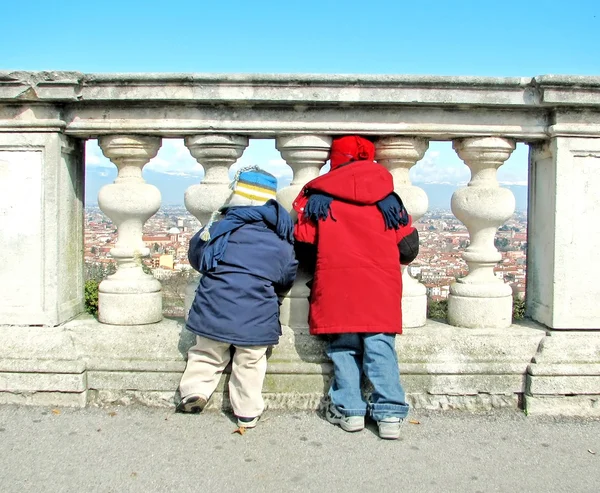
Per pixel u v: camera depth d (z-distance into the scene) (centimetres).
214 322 323
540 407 358
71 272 392
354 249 330
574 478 285
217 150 368
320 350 360
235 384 334
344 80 352
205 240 332
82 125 368
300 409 355
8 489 266
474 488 275
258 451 306
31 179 366
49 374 355
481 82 356
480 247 386
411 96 358
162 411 351
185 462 293
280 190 378
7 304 371
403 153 375
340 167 350
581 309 372
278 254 330
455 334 373
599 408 359
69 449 305
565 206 368
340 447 312
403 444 317
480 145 374
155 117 367
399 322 331
